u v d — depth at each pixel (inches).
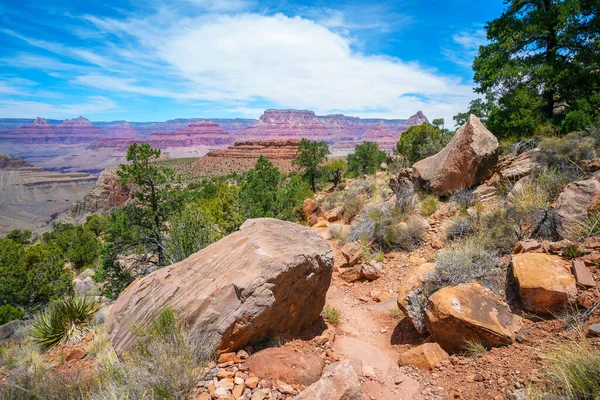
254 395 147.3
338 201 780.6
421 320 217.9
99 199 5693.9
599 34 491.8
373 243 401.1
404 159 901.2
